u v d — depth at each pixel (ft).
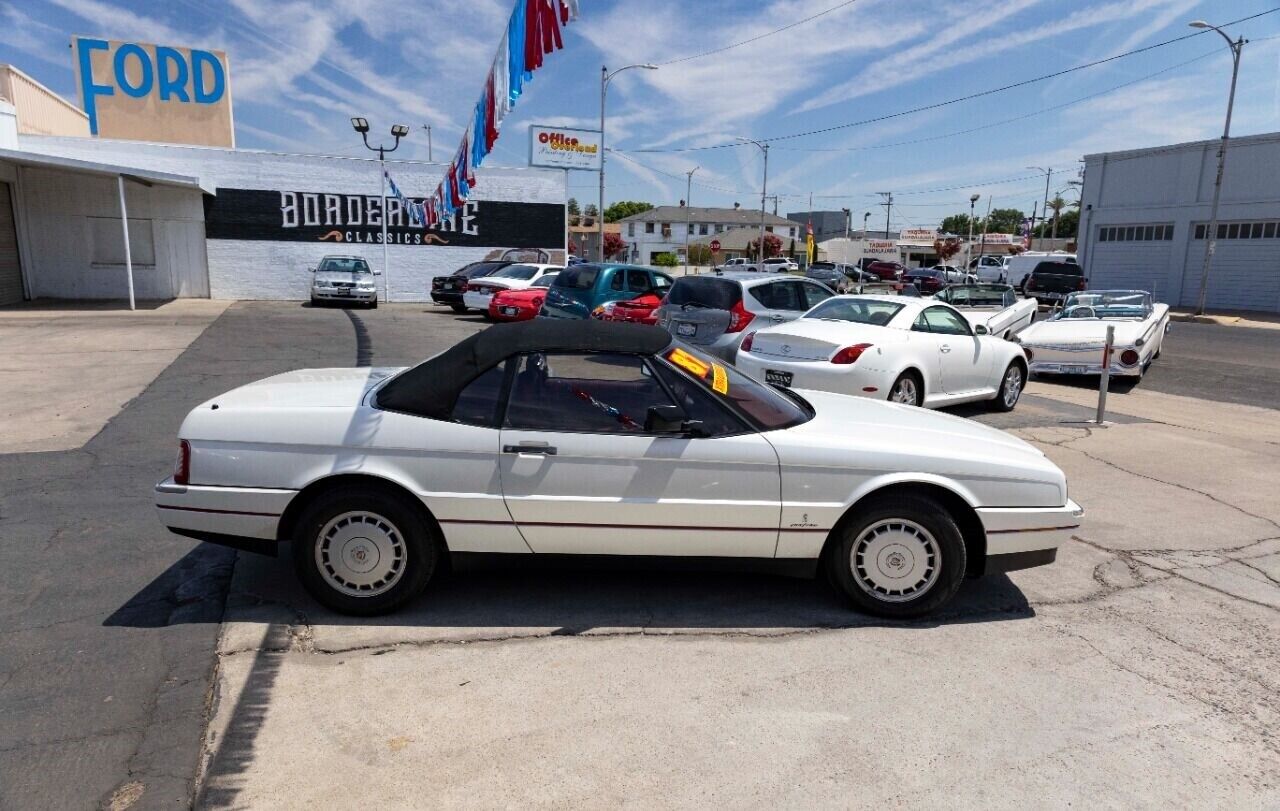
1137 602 14.56
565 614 13.52
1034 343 41.73
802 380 26.61
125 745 9.70
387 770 9.42
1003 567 13.92
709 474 13.02
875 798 9.17
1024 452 14.48
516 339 13.48
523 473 12.81
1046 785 9.47
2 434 24.40
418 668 11.69
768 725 10.53
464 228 95.35
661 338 14.38
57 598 13.58
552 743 10.02
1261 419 33.17
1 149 57.36
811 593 14.62
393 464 12.75
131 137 91.56
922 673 11.95
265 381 15.08
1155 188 106.52
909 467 13.35
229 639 12.32
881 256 276.41
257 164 84.74
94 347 42.50
